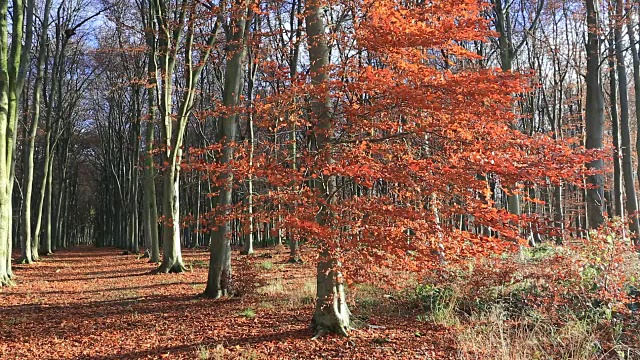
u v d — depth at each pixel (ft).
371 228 17.60
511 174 15.75
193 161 22.66
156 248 70.90
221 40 52.21
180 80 78.84
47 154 78.64
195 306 32.30
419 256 17.85
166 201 54.60
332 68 19.92
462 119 17.24
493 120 17.61
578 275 23.17
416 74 17.24
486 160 16.05
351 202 18.34
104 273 56.75
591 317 22.09
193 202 110.11
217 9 35.53
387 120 19.53
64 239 138.72
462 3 18.25
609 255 22.68
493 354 19.08
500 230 16.60
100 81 101.30
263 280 36.58
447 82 16.30
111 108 108.37
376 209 17.39
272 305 31.12
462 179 16.20
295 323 25.71
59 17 77.97
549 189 72.02
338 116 19.99
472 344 20.08
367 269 19.25
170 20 53.06
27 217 71.46
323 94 19.13
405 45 17.75
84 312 31.22
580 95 80.64
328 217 18.72
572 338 19.76
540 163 15.83
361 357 19.71
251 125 48.34
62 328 26.58
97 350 21.98
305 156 19.71
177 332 25.09
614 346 18.57
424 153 19.79
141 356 20.77
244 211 22.31
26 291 41.34
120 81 85.87
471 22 17.20
